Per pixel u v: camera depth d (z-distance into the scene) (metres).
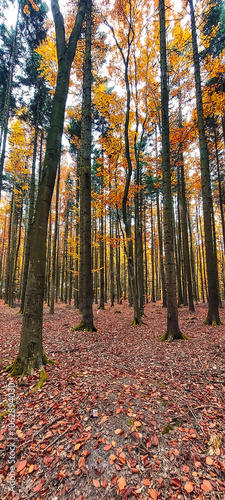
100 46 9.87
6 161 15.07
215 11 8.56
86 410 3.07
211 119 11.54
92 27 9.14
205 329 7.58
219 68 8.15
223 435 2.62
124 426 2.77
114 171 10.52
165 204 6.84
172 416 2.97
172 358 5.14
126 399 3.31
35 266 4.27
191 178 14.75
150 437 2.62
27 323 4.21
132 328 9.15
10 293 17.83
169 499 1.98
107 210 12.16
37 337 4.25
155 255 28.88
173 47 9.04
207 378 4.01
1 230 31.34
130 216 18.17
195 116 9.72
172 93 10.12
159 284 32.62
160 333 8.02
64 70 4.73
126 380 4.01
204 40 8.08
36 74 11.56
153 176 17.33
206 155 8.33
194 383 3.88
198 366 4.54
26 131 13.73
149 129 11.66
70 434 2.66
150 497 2.00
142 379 4.06
